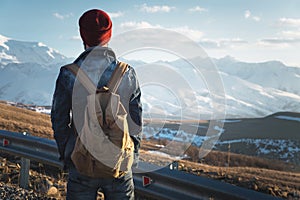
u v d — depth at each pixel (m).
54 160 5.48
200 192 3.58
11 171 7.10
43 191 5.83
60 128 2.52
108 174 2.50
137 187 4.27
